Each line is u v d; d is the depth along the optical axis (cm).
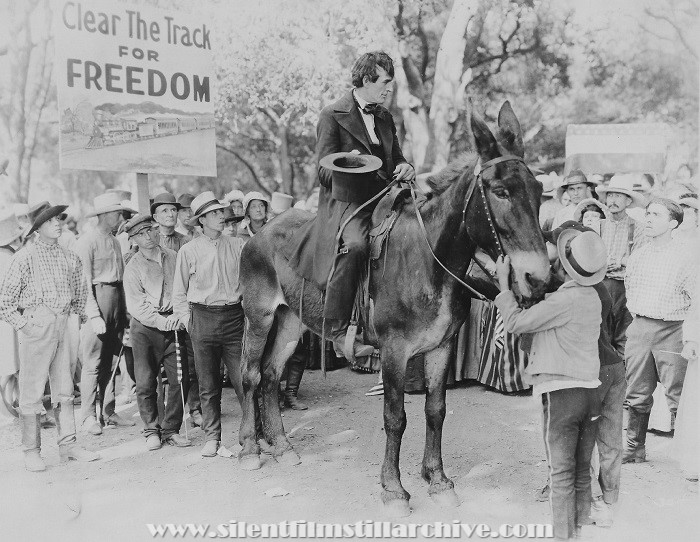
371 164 394
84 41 605
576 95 1816
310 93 1361
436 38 1702
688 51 1720
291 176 1980
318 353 785
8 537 389
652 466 474
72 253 519
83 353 580
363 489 442
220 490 446
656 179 853
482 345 663
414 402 643
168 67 657
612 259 562
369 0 1377
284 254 474
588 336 341
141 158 643
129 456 520
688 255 459
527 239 331
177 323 515
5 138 1753
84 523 404
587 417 350
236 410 637
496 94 1839
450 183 389
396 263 398
